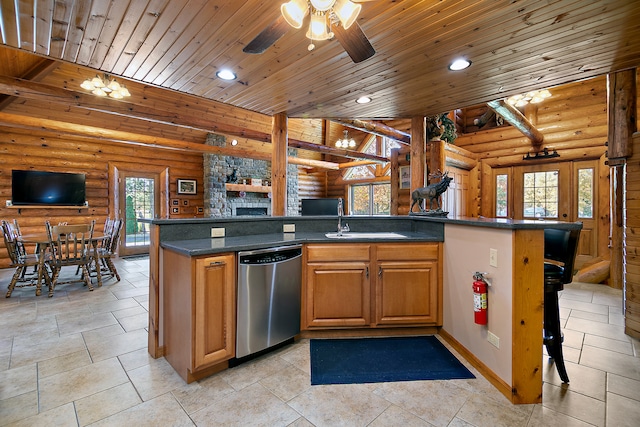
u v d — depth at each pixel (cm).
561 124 562
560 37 213
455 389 192
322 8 162
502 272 190
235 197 840
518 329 178
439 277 264
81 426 158
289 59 246
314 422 162
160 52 234
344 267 257
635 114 346
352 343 254
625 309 276
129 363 221
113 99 416
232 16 191
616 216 424
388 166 947
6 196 537
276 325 235
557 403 178
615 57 242
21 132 549
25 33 208
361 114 387
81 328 282
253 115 760
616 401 179
